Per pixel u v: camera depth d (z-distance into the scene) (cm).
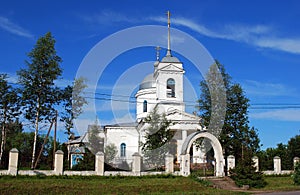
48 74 3772
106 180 3088
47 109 3791
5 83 3781
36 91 3738
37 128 3772
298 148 5203
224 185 3222
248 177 3250
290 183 3478
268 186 3300
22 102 3725
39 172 3077
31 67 3738
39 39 3800
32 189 2539
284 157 4991
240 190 3038
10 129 4441
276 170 3934
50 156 4909
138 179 3195
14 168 2972
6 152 4284
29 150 5731
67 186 2689
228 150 4062
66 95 3881
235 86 4209
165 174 3378
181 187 2962
